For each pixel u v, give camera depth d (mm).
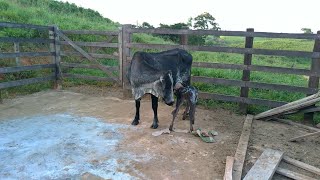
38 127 5168
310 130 5453
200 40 15594
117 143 4547
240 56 15375
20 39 7020
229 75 9062
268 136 5102
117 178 3555
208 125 5523
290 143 4824
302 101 5422
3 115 5781
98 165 3854
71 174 3615
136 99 5039
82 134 4887
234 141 4793
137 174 3658
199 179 3592
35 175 3576
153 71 4707
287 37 5828
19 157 4016
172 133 4996
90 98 7316
